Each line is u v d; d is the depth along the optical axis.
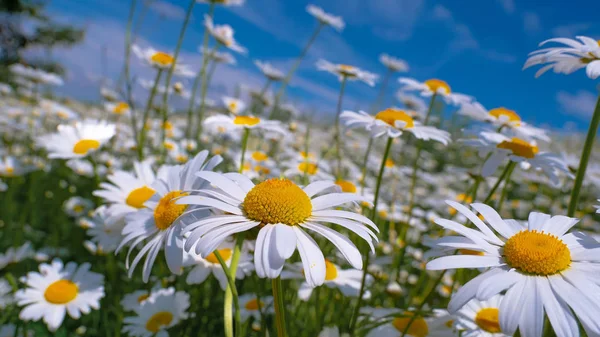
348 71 0.28
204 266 0.18
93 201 0.40
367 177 0.42
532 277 0.10
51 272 0.20
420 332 0.16
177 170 0.14
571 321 0.09
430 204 0.43
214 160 0.12
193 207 0.12
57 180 0.49
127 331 0.21
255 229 0.11
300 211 0.10
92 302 0.19
